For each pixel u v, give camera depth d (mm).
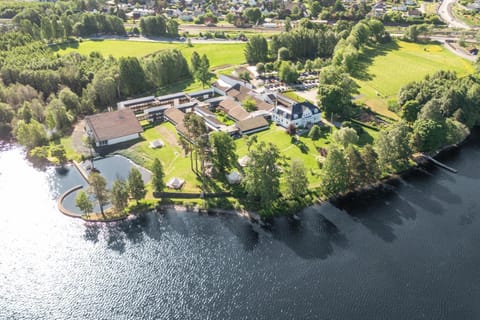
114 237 126625
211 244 123125
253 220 132625
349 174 143000
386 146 153000
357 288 108125
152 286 109500
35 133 170750
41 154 165000
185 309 102875
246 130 181125
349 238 125000
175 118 189625
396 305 103688
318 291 107250
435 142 162375
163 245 123000
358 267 114562
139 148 171000
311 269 113875
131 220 133250
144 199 141500
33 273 114250
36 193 146625
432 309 103000
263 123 185375
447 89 193750
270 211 135625
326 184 140875
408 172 158000
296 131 181750
